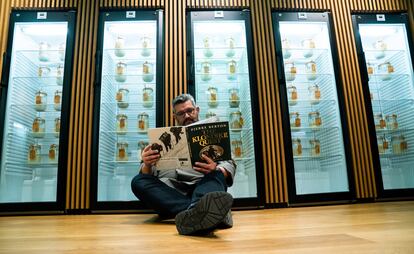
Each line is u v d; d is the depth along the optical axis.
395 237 1.26
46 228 1.85
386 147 3.22
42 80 3.18
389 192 2.98
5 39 2.94
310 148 3.17
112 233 1.59
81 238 1.45
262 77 3.07
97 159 2.79
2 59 2.89
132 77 3.24
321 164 3.19
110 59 3.22
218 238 1.35
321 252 1.05
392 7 3.37
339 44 3.22
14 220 2.34
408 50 3.27
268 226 1.70
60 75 3.10
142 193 1.89
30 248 1.23
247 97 3.11
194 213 1.38
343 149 3.04
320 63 3.39
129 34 3.30
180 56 3.06
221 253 1.07
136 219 2.27
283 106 3.00
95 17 3.08
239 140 3.10
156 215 2.56
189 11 3.18
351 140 3.04
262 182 2.86
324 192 2.93
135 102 3.14
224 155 1.77
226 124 1.80
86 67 2.98
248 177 3.07
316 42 3.44
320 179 3.16
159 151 1.80
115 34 3.25
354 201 2.95
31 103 3.10
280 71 3.07
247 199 2.82
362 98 3.13
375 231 1.42
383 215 2.00
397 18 3.33
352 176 2.97
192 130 1.79
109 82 3.15
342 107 3.09
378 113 3.27
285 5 3.25
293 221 1.89
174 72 3.03
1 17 2.99
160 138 1.81
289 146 2.94
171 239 1.36
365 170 3.00
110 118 3.12
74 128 2.87
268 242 1.24
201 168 1.76
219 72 3.30
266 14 3.21
